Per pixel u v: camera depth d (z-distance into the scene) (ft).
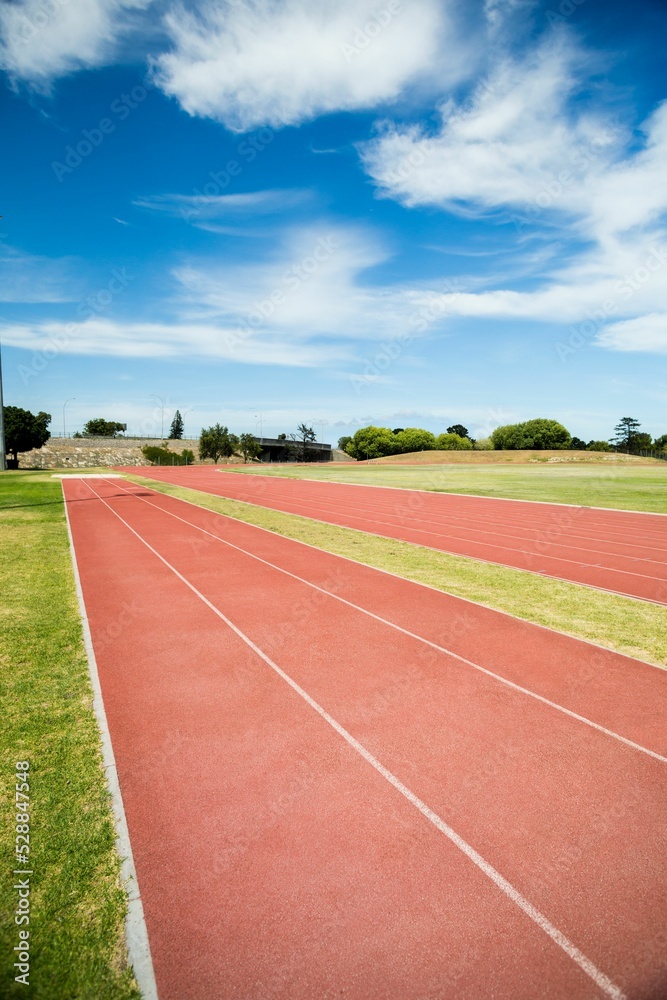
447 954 9.55
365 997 8.79
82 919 10.11
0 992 8.69
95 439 299.17
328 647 23.70
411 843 12.16
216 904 10.48
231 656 22.65
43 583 33.24
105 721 17.26
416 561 41.22
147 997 8.75
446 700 18.93
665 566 40.60
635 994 8.92
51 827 12.42
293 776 14.60
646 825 12.84
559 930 10.05
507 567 39.63
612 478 139.54
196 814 13.03
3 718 17.21
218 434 279.69
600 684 20.26
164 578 35.37
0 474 144.66
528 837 12.40
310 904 10.50
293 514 69.46
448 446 340.18
